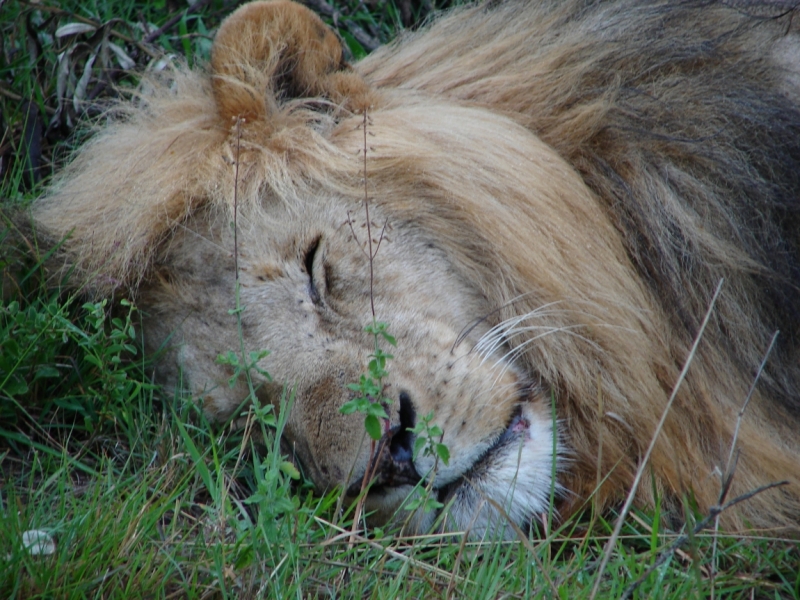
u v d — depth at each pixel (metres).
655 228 7.56
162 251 7.30
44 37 10.42
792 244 7.77
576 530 6.71
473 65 8.30
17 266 7.85
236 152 7.28
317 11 10.99
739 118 7.77
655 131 7.68
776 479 7.00
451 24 8.81
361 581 5.74
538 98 7.99
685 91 7.86
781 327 7.62
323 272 6.88
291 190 7.12
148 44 10.28
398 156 7.20
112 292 7.41
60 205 8.16
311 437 6.52
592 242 7.34
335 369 6.59
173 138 7.59
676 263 7.52
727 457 7.06
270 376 6.74
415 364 6.61
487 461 6.55
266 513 5.80
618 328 7.09
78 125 9.70
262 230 7.06
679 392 7.15
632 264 7.60
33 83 10.23
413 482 6.32
